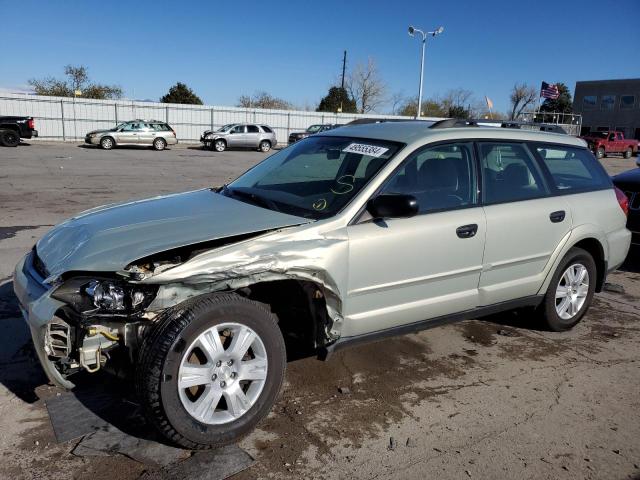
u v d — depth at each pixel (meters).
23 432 3.07
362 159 3.86
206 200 3.90
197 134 39.66
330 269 3.26
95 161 21.34
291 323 3.65
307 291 3.38
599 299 5.97
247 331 3.02
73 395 3.46
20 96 33.84
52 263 3.09
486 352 4.45
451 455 3.04
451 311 4.01
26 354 3.98
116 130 29.73
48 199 11.28
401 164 3.71
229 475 2.78
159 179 15.81
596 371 4.18
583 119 56.62
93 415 3.25
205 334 2.88
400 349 4.42
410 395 3.69
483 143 4.20
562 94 67.25
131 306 2.81
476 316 4.23
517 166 4.41
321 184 3.82
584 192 4.87
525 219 4.25
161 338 2.76
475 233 3.94
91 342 2.84
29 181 14.13
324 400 3.56
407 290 3.69
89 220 3.53
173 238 3.05
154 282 2.80
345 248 3.33
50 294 2.84
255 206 3.66
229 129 32.66
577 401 3.71
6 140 27.67
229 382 3.00
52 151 25.91
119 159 22.97
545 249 4.46
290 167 4.23
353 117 45.31
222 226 3.21
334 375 3.91
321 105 60.50
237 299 2.99
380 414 3.43
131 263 2.88
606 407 3.64
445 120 4.24
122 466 2.81
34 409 3.30
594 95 55.59
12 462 2.81
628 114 53.31
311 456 2.97
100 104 36.06
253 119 41.38
